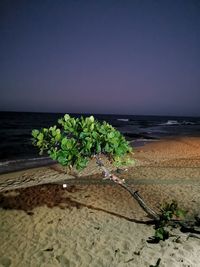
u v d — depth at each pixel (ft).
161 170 41.57
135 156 55.83
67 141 12.27
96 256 17.10
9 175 41.29
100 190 31.07
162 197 28.27
